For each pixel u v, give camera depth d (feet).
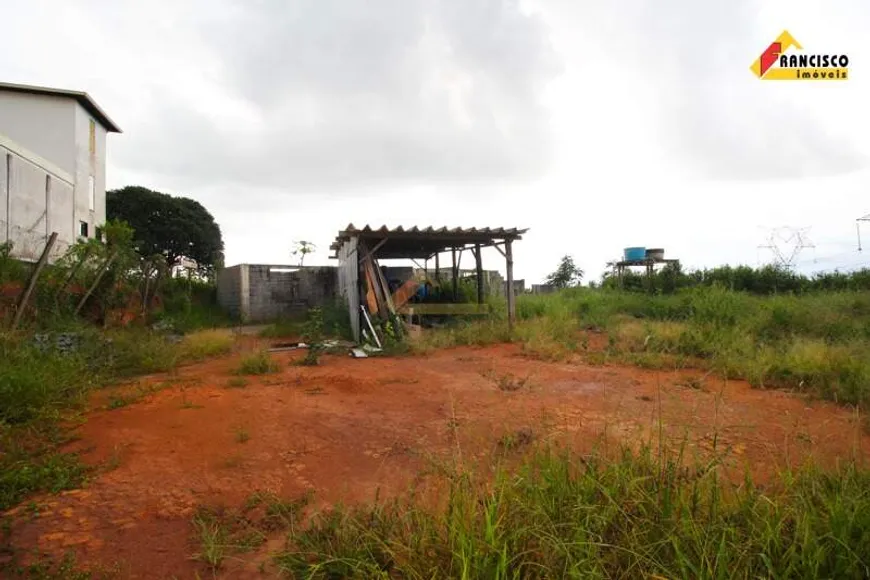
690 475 8.15
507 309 38.14
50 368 17.70
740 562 5.86
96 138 69.56
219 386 19.38
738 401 16.06
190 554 7.56
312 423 14.23
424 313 39.11
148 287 39.75
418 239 37.09
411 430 13.47
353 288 35.96
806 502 6.88
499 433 12.72
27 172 40.04
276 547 7.75
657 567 5.78
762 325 28.07
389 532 7.22
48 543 7.77
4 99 59.36
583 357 25.22
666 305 39.60
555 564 6.05
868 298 35.01
